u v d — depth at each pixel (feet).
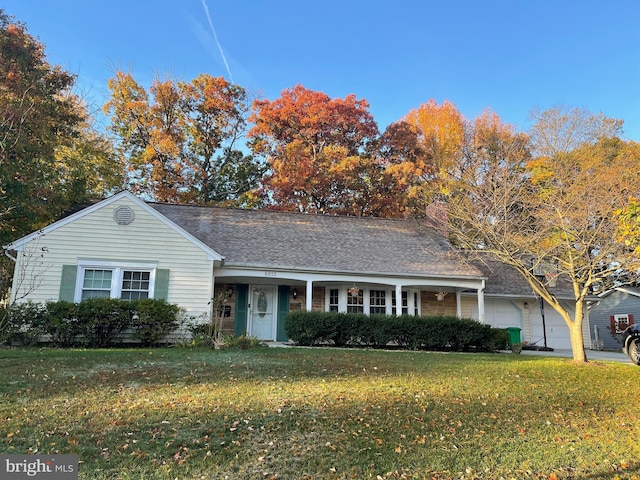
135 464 12.97
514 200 45.62
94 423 16.20
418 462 13.73
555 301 41.78
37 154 50.14
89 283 42.57
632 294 70.38
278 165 92.22
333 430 16.24
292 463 13.34
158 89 100.01
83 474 12.24
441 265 54.13
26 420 16.21
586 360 39.47
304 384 23.67
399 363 32.65
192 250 45.27
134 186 96.17
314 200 93.40
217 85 105.40
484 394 22.98
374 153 98.32
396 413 18.63
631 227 22.62
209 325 42.96
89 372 24.98
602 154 65.57
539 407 20.77
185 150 102.12
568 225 40.27
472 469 13.35
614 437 16.53
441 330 48.03
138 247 44.04
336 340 46.93
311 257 51.52
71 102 66.08
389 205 89.04
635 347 43.52
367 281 51.13
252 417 17.37
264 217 62.44
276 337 53.01
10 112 46.88
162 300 42.04
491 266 67.31
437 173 85.35
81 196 59.11
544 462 13.99
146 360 29.66
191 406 18.62
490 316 63.82
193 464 13.07
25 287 40.83
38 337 38.99
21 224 51.88
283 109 99.35
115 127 97.40
